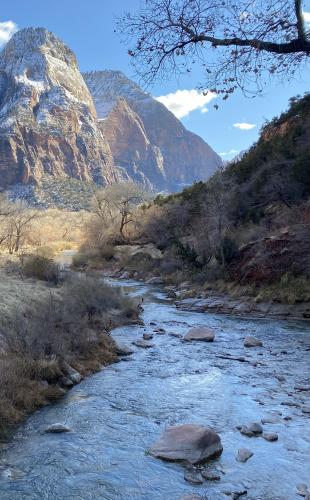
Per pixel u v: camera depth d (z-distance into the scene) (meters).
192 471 5.57
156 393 8.60
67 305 14.27
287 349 12.16
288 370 10.05
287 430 6.75
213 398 8.27
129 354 11.66
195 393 8.57
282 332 14.51
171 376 9.71
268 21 3.64
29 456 6.02
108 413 7.59
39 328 10.02
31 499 4.98
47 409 7.81
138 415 7.50
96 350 11.25
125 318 16.09
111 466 5.75
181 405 7.94
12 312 12.30
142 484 5.29
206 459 5.85
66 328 11.48
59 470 5.64
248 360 10.98
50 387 8.59
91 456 6.02
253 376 9.62
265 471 5.56
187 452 5.93
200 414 7.49
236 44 3.73
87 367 10.13
